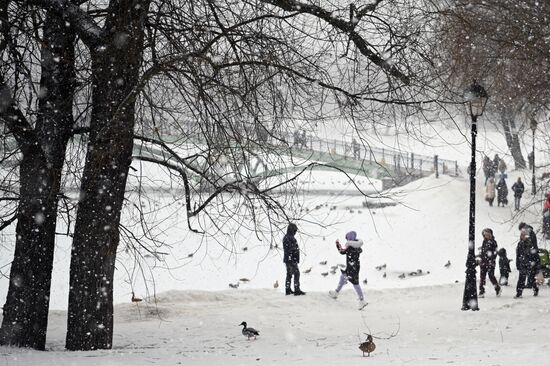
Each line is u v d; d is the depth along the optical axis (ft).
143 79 65.10
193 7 71.72
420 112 76.95
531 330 85.35
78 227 69.97
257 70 71.61
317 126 76.95
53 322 100.32
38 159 71.92
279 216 71.82
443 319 100.63
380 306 122.01
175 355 63.36
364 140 77.66
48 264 74.69
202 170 71.36
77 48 75.97
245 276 194.08
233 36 71.77
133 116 68.95
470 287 110.73
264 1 72.95
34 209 72.95
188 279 188.85
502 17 113.39
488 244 130.82
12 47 67.92
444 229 233.14
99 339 70.23
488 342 70.59
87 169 69.31
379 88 76.59
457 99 83.41
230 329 91.30
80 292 69.77
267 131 71.87
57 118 71.82
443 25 85.05
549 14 112.68
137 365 56.08
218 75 69.51
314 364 54.60
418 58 78.43
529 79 120.47
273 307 115.65
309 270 197.06
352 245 117.29
